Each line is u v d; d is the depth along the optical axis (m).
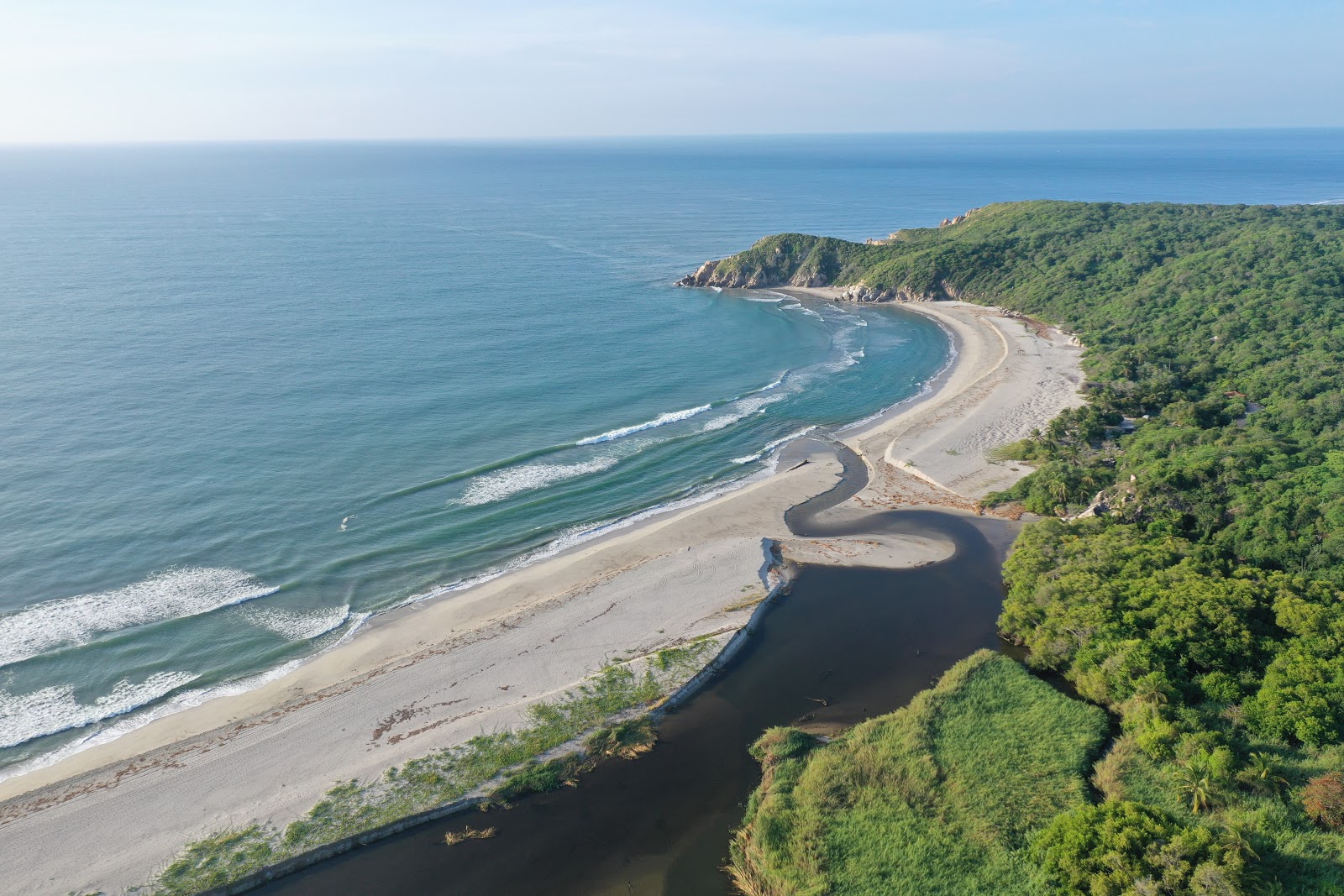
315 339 117.94
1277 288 121.50
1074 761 42.78
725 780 43.72
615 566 64.94
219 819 40.31
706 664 52.22
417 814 40.56
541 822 40.75
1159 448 80.19
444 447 85.25
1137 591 54.06
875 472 83.25
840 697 50.34
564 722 46.94
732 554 66.06
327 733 46.19
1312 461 70.75
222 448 81.38
